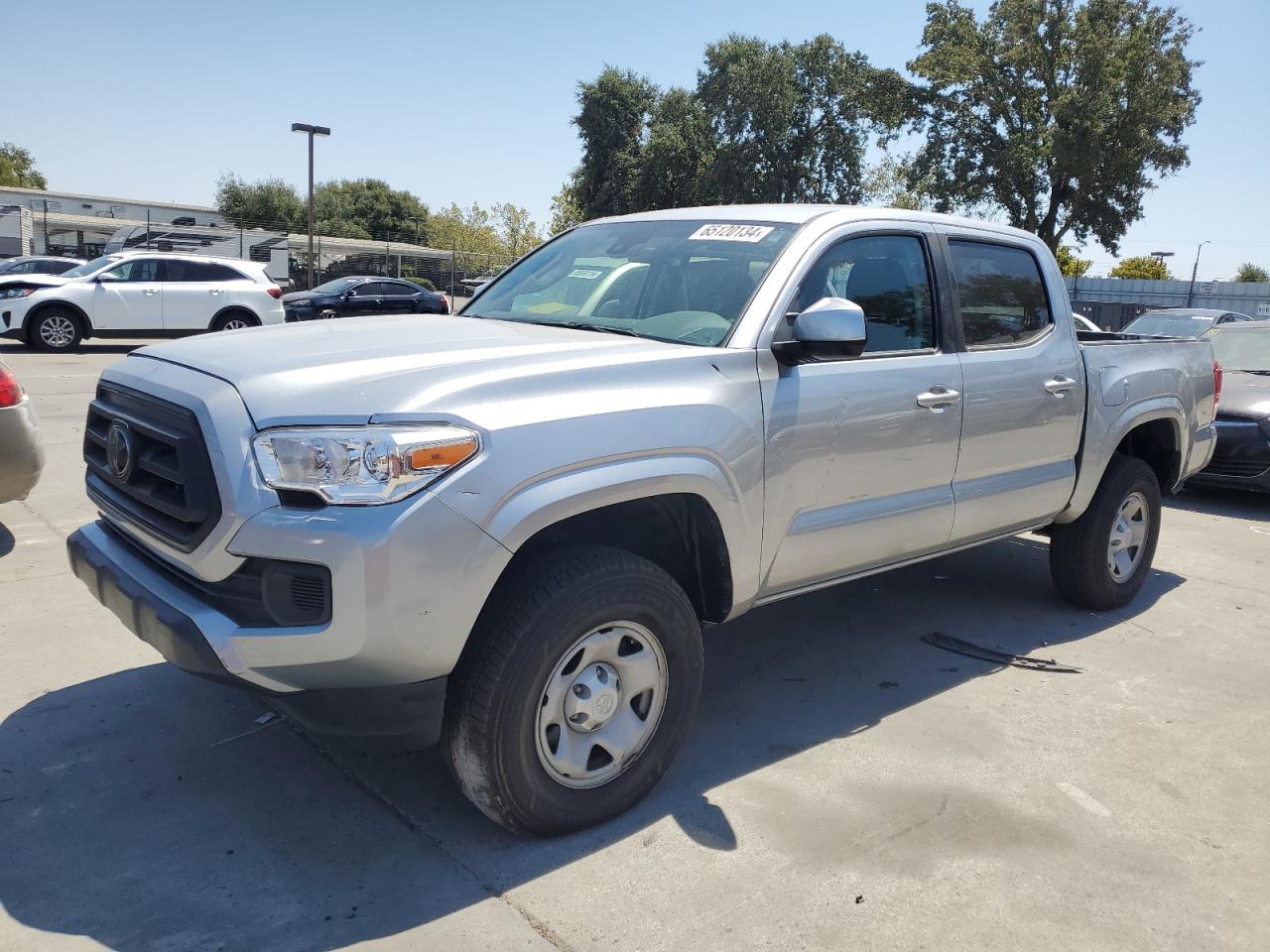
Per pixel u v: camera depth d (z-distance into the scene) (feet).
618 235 13.62
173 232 118.73
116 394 10.15
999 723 12.60
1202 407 18.60
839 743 11.87
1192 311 51.29
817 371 11.28
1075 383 15.11
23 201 176.04
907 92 125.90
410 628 8.14
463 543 8.27
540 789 9.17
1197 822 10.36
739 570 10.65
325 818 9.75
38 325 56.54
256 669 8.23
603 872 9.04
